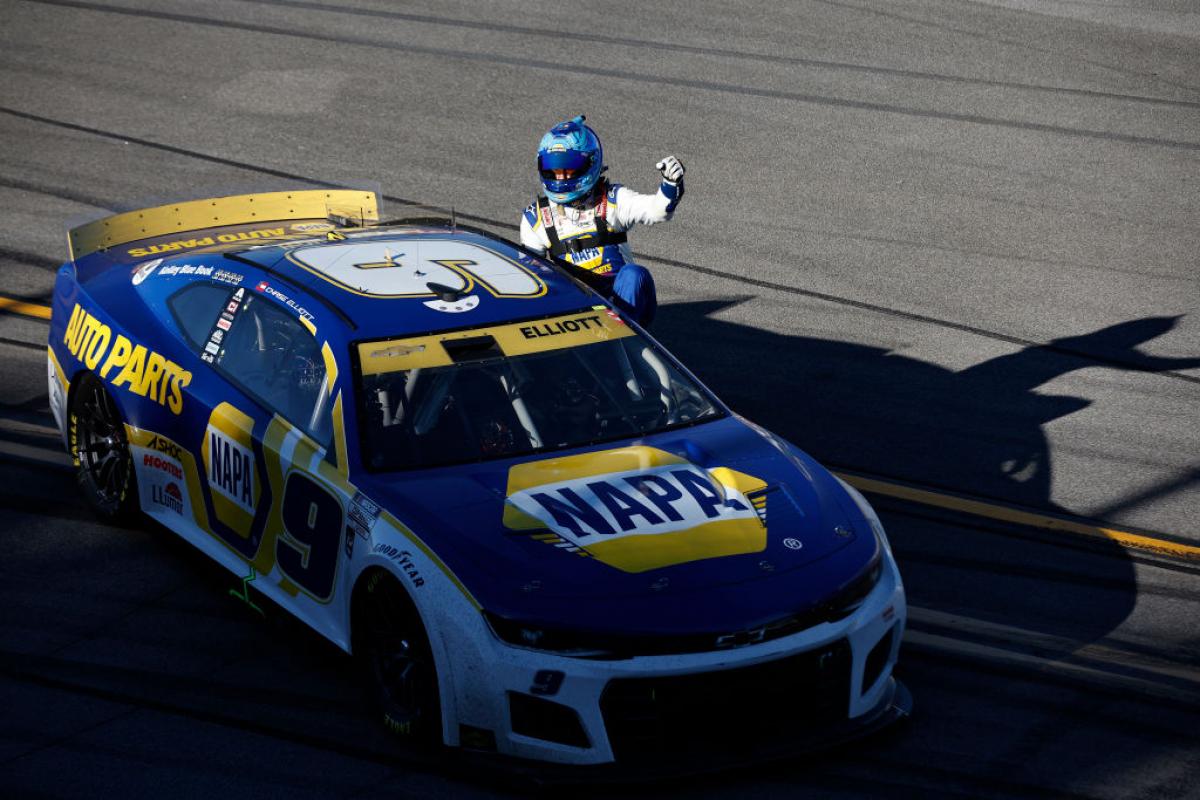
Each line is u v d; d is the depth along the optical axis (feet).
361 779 53.72
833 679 53.98
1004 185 143.64
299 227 84.99
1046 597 72.54
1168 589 73.97
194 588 69.72
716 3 198.18
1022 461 89.97
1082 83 173.27
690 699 51.24
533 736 51.93
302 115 155.12
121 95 158.51
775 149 150.41
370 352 63.31
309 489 60.49
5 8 185.68
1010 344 109.60
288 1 194.59
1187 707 61.82
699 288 118.01
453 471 59.06
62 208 127.34
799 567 54.60
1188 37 191.52
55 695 59.62
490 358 64.34
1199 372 105.29
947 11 198.39
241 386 67.15
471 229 81.41
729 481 59.06
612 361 66.39
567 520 55.52
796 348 107.04
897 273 122.72
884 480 86.69
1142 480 87.66
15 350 100.22
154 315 73.82
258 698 59.77
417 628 54.03
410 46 177.99
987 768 56.08
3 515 76.74
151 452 71.51
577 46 179.63
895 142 153.69
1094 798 54.24
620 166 144.15
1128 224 135.33
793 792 53.62
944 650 66.33
